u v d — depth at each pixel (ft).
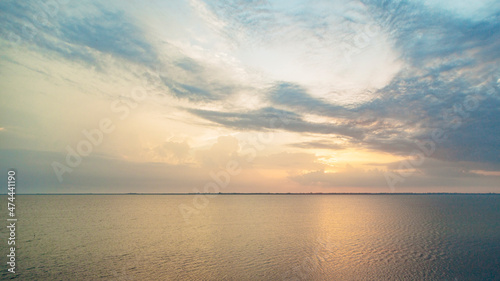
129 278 94.68
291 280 94.17
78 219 258.37
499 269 105.09
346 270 105.19
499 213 325.01
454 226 216.33
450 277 97.19
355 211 375.25
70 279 94.07
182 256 122.62
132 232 186.19
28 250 132.46
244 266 108.58
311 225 225.76
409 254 126.93
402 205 514.68
